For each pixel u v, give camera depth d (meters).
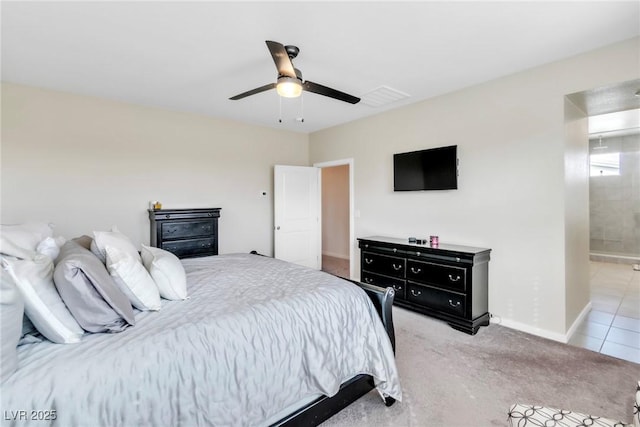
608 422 1.20
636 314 3.47
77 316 1.34
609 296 4.13
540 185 2.90
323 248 7.44
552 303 2.87
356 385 1.89
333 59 2.71
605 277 5.15
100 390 1.11
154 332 1.38
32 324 1.35
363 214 4.68
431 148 3.73
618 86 2.54
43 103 3.38
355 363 1.87
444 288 3.19
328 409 1.74
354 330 1.92
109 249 1.67
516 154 3.04
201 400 1.32
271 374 1.53
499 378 2.24
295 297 1.82
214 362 1.37
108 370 1.15
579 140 3.16
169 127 4.21
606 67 2.51
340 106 4.07
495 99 3.17
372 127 4.50
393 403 1.97
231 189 4.82
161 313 1.62
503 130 3.12
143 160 4.01
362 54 2.62
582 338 2.88
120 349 1.24
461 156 3.47
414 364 2.43
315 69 2.92
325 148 5.35
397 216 4.19
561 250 2.80
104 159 3.74
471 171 3.39
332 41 2.41
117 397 1.14
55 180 3.45
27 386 1.03
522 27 2.23
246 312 1.60
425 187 3.77
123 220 3.87
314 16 2.09
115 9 2.00
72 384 1.08
